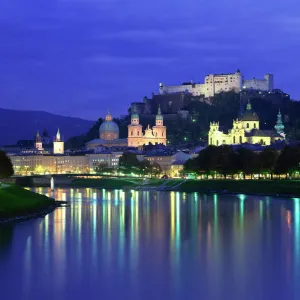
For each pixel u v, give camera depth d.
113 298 194.88
